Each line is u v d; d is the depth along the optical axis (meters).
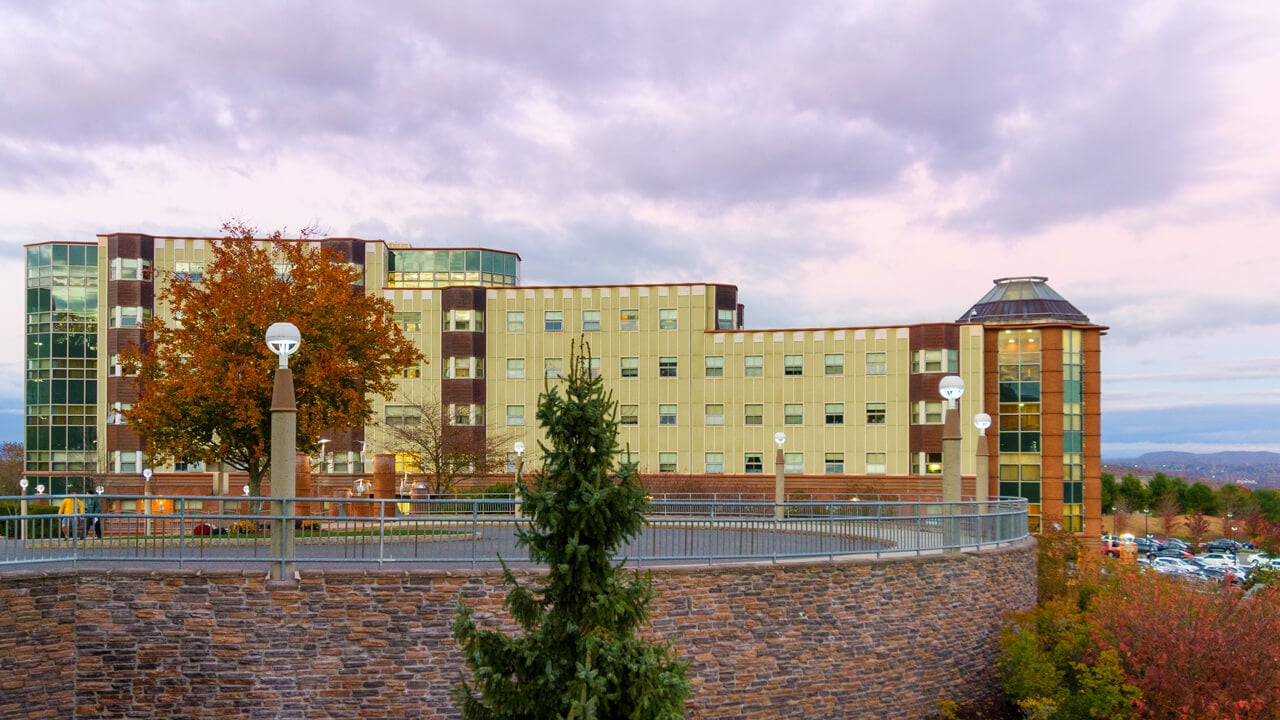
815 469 64.81
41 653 15.62
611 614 11.55
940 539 22.95
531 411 65.81
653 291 66.31
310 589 16.31
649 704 11.20
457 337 65.62
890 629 20.94
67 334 64.81
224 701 16.09
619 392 66.19
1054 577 30.81
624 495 11.76
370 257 67.00
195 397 31.28
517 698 11.59
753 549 19.94
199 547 19.00
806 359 65.25
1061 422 66.25
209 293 33.53
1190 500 117.81
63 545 19.36
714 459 65.62
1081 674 23.42
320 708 16.25
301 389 31.86
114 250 64.00
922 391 63.53
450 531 18.86
